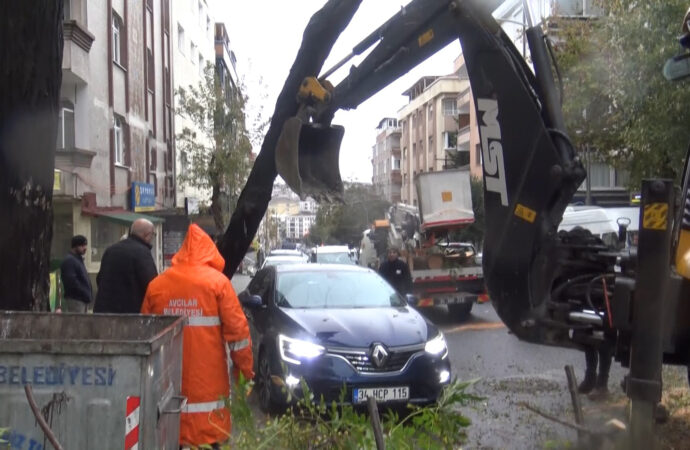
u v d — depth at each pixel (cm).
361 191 6019
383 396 745
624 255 461
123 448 340
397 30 527
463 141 5103
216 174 3108
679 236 449
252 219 609
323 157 586
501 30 496
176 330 417
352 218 5991
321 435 420
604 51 1772
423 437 405
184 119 3681
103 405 340
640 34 1568
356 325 791
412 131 7400
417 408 445
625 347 449
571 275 484
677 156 1566
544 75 483
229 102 3198
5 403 337
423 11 514
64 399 339
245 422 435
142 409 343
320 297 900
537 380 925
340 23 572
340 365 745
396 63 532
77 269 1127
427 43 516
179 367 429
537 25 504
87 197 1872
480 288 1694
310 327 788
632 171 1853
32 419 338
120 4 2333
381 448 378
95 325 441
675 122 1552
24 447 338
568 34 1877
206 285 517
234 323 520
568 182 462
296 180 561
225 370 524
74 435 339
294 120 566
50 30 560
